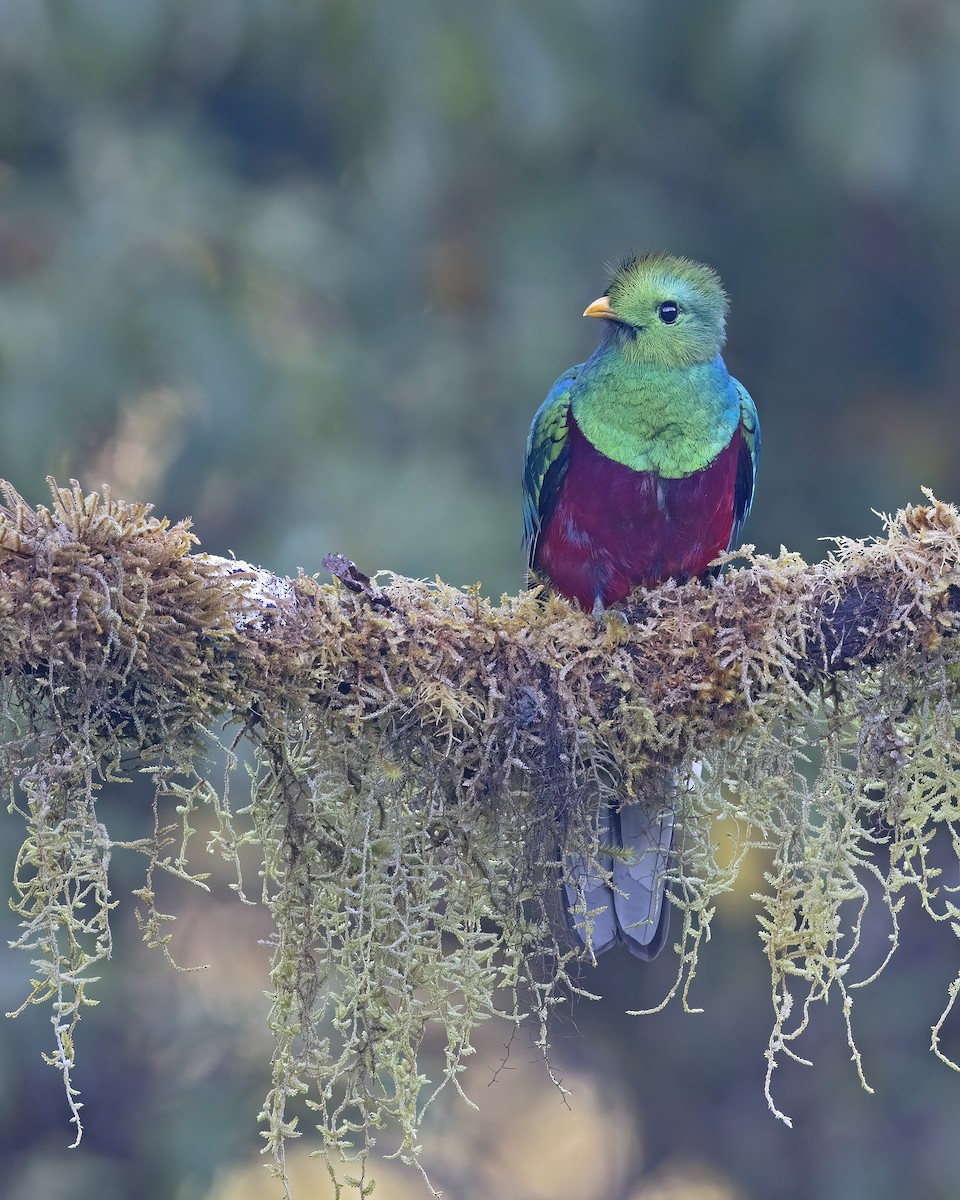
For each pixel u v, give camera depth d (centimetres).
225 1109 1289
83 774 616
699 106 1398
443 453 1299
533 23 1262
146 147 1354
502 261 1371
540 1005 663
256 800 659
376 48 1266
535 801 668
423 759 658
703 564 822
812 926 669
